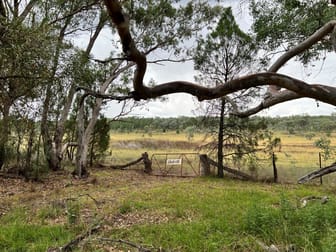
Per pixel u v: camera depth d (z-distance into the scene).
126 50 1.37
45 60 8.38
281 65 2.21
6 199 8.05
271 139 13.12
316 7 4.68
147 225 5.67
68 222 5.66
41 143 13.93
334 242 3.56
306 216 4.97
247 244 4.53
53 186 10.45
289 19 5.39
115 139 25.59
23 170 12.11
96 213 6.38
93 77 12.64
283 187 10.61
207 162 14.36
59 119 14.48
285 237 4.51
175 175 14.50
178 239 4.81
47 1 11.79
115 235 5.12
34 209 6.87
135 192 9.20
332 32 2.06
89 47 14.66
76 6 12.88
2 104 11.08
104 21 14.21
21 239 4.90
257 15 6.02
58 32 12.42
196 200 7.82
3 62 7.87
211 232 5.13
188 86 1.67
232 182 12.04
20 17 8.43
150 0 13.91
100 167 16.83
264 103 2.09
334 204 6.08
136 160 16.69
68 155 16.78
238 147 13.48
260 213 5.27
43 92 11.72
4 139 11.67
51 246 4.58
